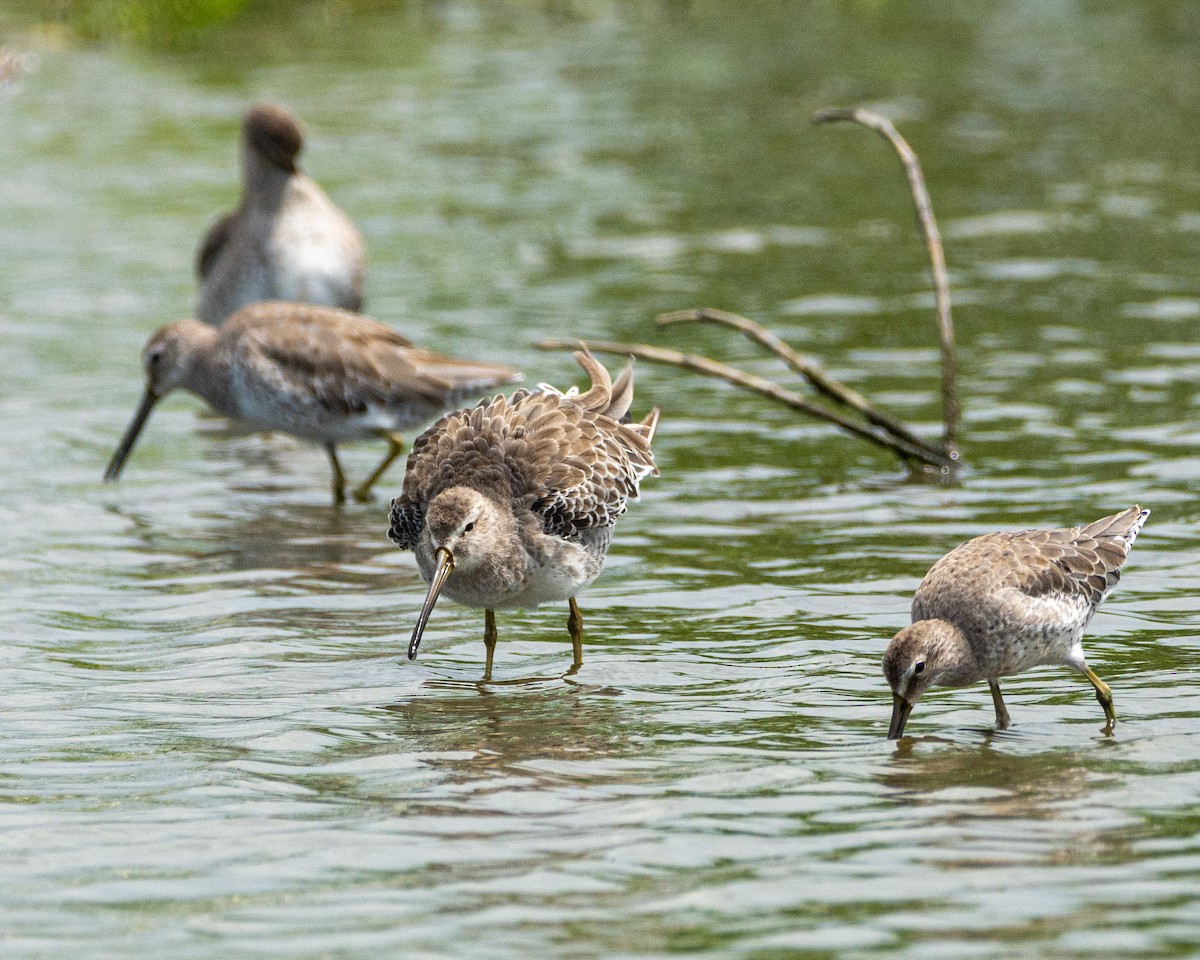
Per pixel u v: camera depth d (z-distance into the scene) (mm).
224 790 10008
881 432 17266
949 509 15203
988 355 19641
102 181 27609
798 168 28375
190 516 15602
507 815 9609
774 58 36156
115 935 8273
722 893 8617
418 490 12359
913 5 41688
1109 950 7980
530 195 26906
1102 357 19406
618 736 10820
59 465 16969
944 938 8125
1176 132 29688
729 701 11422
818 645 12375
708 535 14742
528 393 12734
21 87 33500
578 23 40031
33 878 8898
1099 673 11766
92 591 13625
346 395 16125
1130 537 11531
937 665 10617
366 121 31203
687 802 9758
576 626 12281
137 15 37594
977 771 10164
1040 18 39781
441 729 10969
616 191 27172
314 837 9367
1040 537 11305
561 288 22391
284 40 38156
